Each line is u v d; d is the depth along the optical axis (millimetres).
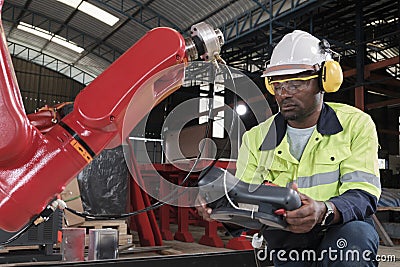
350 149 1199
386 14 12078
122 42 17594
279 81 1148
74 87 21062
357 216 1053
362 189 1112
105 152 4383
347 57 13406
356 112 1239
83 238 3139
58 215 3178
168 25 14477
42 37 18609
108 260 2398
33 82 20188
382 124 18719
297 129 1276
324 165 1210
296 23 11906
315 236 1251
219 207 998
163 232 6113
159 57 875
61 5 15609
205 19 12922
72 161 889
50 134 898
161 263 2545
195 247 5320
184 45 895
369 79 10867
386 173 10180
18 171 867
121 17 15195
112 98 862
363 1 10594
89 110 862
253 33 11484
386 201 5871
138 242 5520
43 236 3086
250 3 11133
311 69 1112
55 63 20547
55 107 1106
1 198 854
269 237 1329
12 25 17562
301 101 1148
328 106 1275
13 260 3012
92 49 18875
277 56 1160
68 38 18344
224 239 6203
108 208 4348
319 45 1166
